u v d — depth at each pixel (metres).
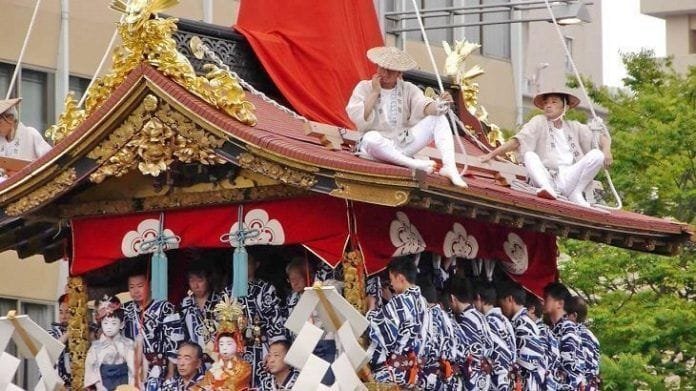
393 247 31.55
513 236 35.16
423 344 31.00
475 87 38.81
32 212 33.25
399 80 31.73
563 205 33.84
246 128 30.75
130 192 32.97
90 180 32.28
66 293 34.38
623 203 52.47
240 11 35.38
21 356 35.91
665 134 52.41
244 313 32.91
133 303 33.72
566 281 50.59
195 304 33.50
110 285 34.91
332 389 29.09
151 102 31.12
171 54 31.11
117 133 31.64
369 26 36.31
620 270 50.16
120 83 31.81
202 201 32.19
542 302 36.00
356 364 29.12
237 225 31.91
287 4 34.94
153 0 31.19
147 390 32.91
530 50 69.19
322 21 34.75
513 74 63.16
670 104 54.22
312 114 33.81
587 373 35.81
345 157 30.58
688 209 52.12
